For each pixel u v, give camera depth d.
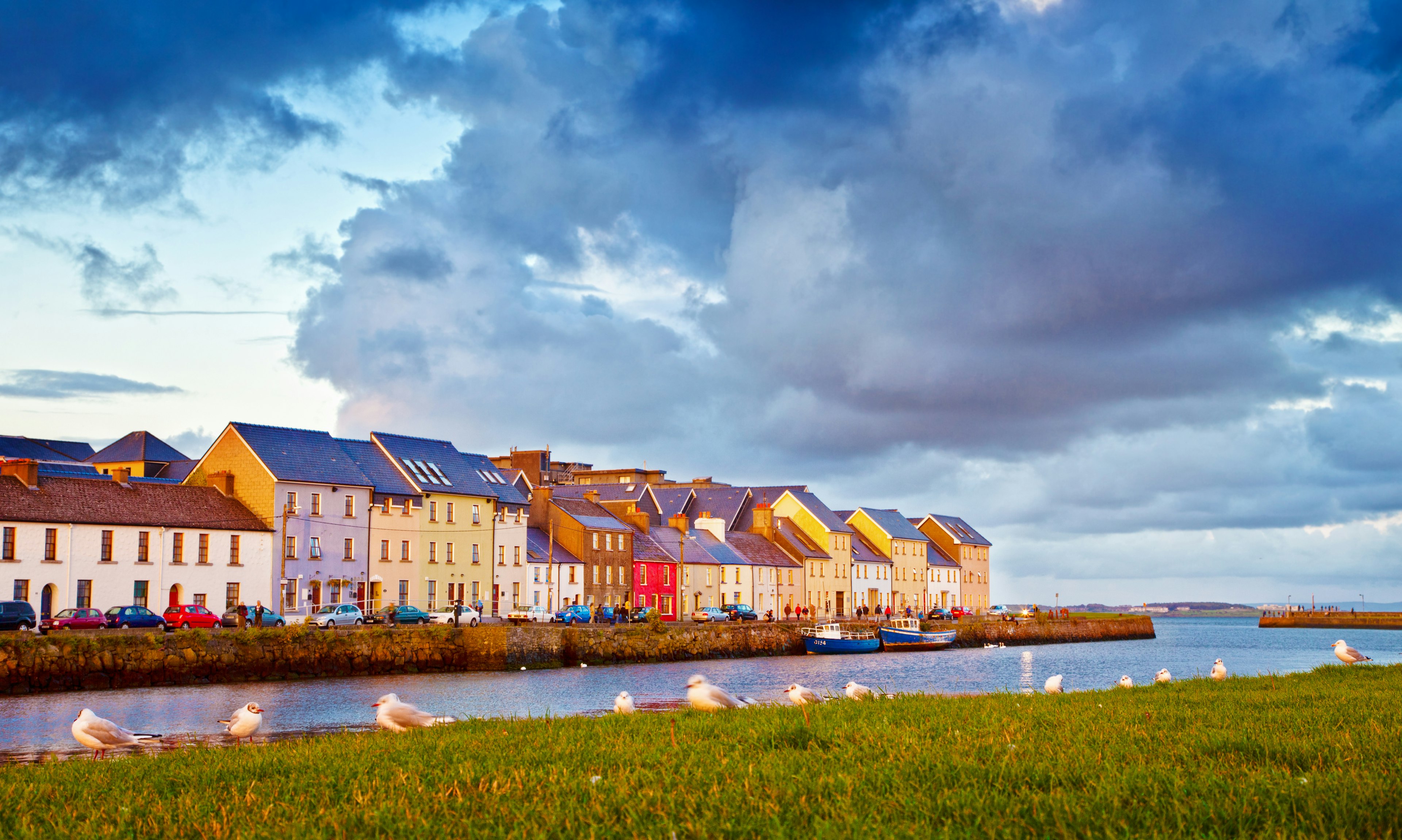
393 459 94.00
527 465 119.88
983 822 11.09
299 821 12.30
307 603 82.38
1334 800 11.49
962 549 180.62
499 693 52.94
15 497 67.94
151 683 54.06
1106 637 149.50
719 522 128.88
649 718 22.36
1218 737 16.67
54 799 14.66
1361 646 128.62
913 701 26.16
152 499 75.56
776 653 95.56
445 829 11.59
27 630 58.03
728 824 11.17
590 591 105.62
